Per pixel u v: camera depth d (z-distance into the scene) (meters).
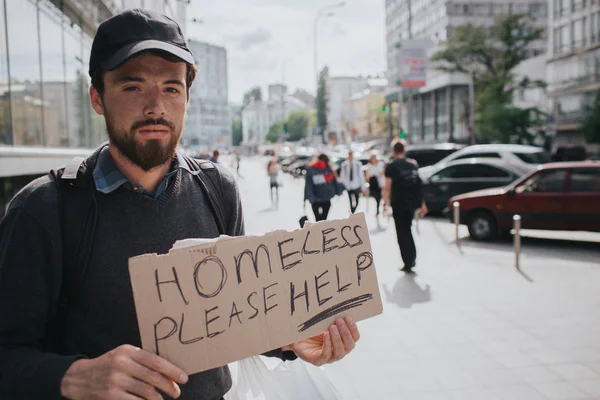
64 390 1.30
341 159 29.89
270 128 163.50
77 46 14.40
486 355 5.31
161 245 1.60
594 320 6.28
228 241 1.54
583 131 43.69
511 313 6.61
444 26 72.19
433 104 77.44
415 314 6.63
